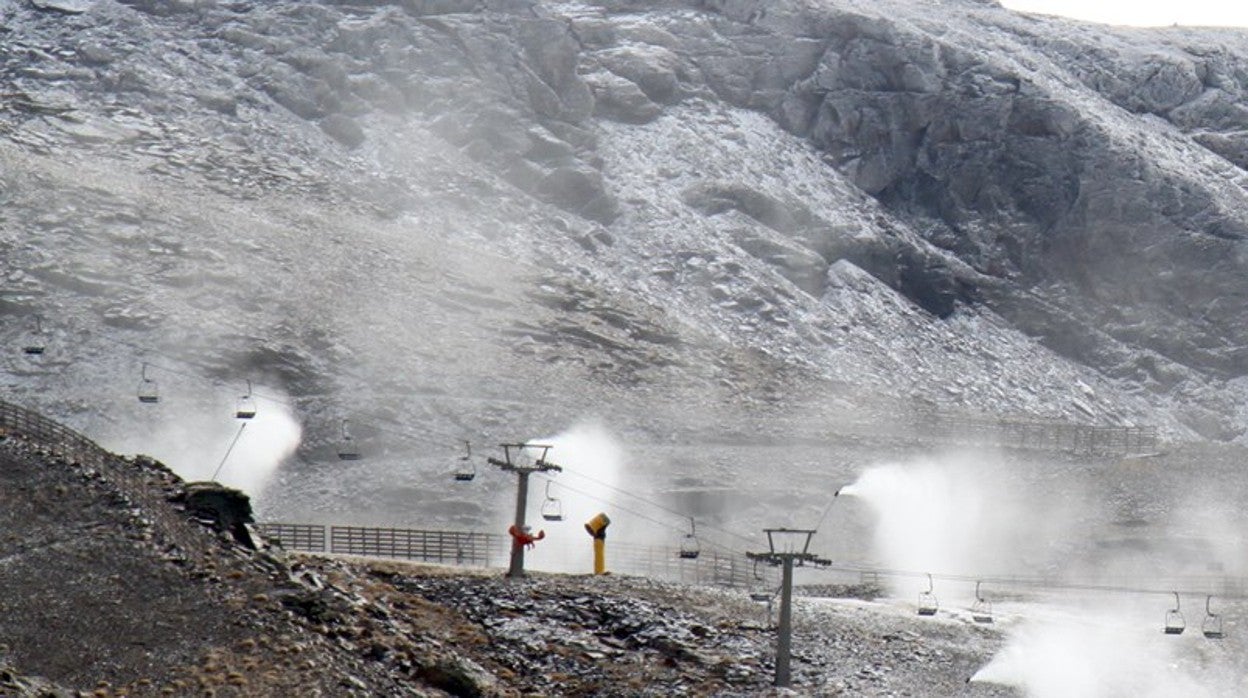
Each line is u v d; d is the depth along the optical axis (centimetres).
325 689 17125
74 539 19162
